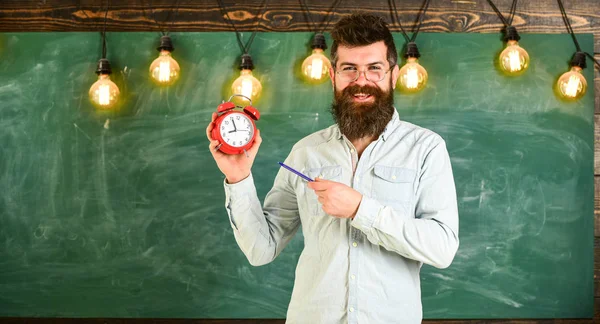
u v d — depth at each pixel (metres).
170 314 2.38
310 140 1.56
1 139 2.41
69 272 2.38
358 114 1.39
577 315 2.36
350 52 1.39
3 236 2.39
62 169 2.40
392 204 1.36
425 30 2.43
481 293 2.37
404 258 1.36
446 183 1.37
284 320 2.39
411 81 2.30
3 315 2.38
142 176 2.39
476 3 2.43
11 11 2.45
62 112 2.41
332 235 1.36
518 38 2.36
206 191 2.39
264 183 2.39
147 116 2.40
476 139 2.39
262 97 2.40
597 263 2.40
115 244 2.39
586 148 2.39
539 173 2.38
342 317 1.32
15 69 2.42
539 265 2.37
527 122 2.39
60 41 2.42
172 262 2.39
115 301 2.38
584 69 2.41
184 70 2.41
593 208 2.38
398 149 1.41
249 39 2.42
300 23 2.44
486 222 2.38
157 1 2.44
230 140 1.38
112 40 2.42
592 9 2.44
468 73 2.40
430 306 2.37
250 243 1.46
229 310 2.39
